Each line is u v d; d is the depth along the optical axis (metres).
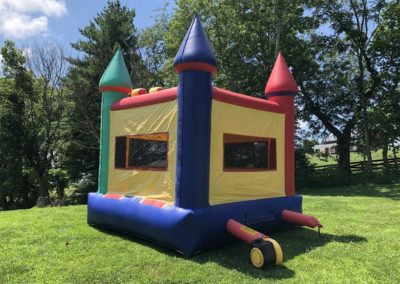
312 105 23.61
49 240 6.30
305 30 22.05
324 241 6.39
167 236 5.54
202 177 5.55
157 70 24.80
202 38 5.74
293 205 7.30
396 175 20.31
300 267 4.99
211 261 5.21
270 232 6.90
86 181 24.56
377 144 23.08
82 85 22.97
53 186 24.70
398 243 6.20
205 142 5.61
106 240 6.33
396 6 20.17
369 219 8.49
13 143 22.22
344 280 4.50
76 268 4.89
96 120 23.61
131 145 7.04
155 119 6.39
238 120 6.39
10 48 22.44
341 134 24.08
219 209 5.71
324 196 14.20
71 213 9.11
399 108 21.19
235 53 20.81
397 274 4.71
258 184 6.77
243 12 20.84
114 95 7.63
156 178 6.31
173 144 5.99
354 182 19.77
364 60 23.14
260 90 20.58
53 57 23.36
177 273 4.72
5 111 21.78
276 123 7.25
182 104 5.68
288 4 19.61
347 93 23.70
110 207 6.77
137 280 4.49
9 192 23.12
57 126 23.45
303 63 21.61
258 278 4.57
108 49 24.06
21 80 22.72
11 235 6.65
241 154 6.78
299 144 23.41
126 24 25.05
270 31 20.88
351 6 21.81
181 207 5.51
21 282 4.44
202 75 5.64
